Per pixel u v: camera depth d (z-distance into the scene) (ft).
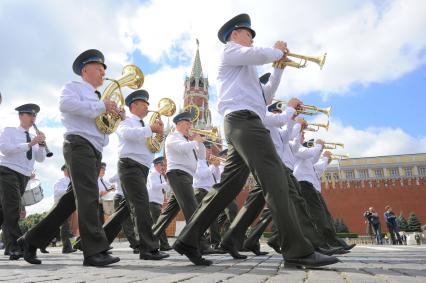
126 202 24.09
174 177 24.00
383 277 10.16
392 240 74.13
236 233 19.53
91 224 15.33
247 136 12.91
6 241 23.21
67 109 15.90
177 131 25.45
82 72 18.13
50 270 13.46
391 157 186.09
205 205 14.61
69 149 15.97
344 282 9.08
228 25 15.19
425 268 12.95
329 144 36.86
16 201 23.24
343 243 27.27
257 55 13.46
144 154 21.43
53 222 16.70
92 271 12.94
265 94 16.21
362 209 128.16
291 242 12.26
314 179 26.68
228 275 11.05
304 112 24.80
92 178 15.89
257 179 12.79
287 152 22.77
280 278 10.05
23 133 25.13
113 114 16.97
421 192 125.18
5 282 9.55
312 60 15.81
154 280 9.89
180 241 14.71
